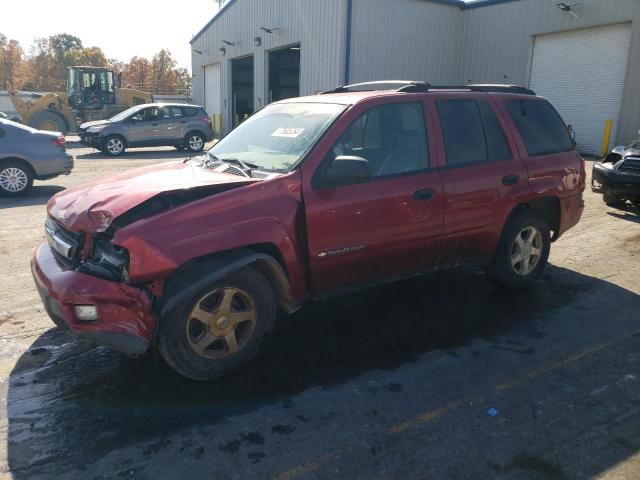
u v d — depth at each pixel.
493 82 21.92
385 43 20.50
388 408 3.25
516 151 4.87
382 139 4.10
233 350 3.54
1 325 4.39
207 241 3.23
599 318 4.59
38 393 3.39
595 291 5.23
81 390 3.43
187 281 3.24
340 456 2.81
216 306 3.45
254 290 3.53
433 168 4.30
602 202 9.68
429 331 4.32
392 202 3.99
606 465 2.75
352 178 3.57
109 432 3.00
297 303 3.80
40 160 10.18
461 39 22.77
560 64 19.70
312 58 21.00
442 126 4.42
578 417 3.16
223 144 4.68
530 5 20.17
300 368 3.72
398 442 2.93
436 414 3.19
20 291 5.14
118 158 17.48
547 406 3.28
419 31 21.30
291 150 3.90
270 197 3.52
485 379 3.59
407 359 3.87
